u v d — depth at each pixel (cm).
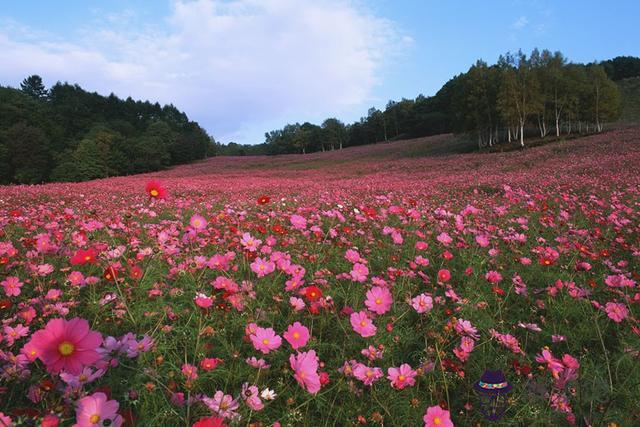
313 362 151
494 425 167
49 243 322
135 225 532
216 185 1975
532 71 4147
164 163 6309
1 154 5238
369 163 4031
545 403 174
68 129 7862
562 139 3816
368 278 336
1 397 156
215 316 226
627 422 172
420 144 5672
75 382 138
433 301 291
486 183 1377
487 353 227
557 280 314
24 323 205
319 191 1393
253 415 157
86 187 1831
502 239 484
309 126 12194
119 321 222
